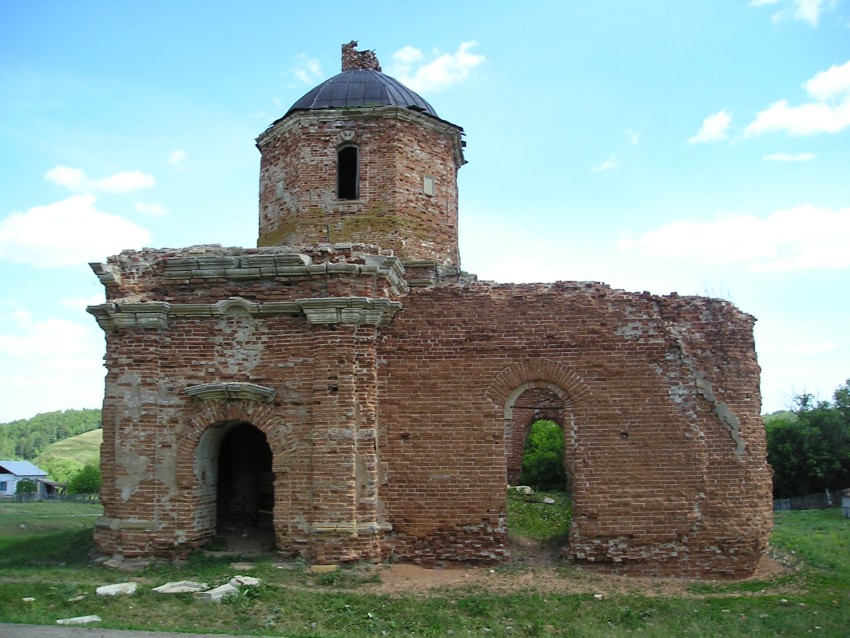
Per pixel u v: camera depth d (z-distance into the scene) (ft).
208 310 50.42
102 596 39.24
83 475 187.93
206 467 51.11
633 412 50.57
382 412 51.11
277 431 49.21
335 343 48.83
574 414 50.88
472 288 52.49
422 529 49.96
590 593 43.14
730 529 49.24
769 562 52.65
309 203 59.93
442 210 62.75
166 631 33.14
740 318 52.06
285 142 62.03
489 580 45.34
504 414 51.03
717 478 49.85
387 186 59.82
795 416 142.00
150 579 43.60
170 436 49.85
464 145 68.49
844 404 146.51
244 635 32.81
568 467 54.95
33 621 34.04
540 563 49.78
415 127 61.82
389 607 39.06
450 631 36.09
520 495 76.43
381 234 59.16
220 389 48.88
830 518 98.22
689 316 51.75
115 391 51.85
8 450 462.60
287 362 49.78
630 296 52.01
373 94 63.16
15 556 52.11
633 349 51.24
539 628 36.68
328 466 47.70
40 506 113.09
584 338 51.49
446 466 50.55
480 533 49.85
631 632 36.40
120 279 51.78
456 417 51.06
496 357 51.62
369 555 47.39
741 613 39.91
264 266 50.14
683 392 50.70
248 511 59.31
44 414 542.16
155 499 48.91
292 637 32.94
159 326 50.39
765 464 51.11
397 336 52.03
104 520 50.26
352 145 61.26
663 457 50.03
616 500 49.70
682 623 37.91
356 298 48.62
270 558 48.44
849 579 48.32
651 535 49.24
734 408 50.72
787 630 36.76
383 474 50.47
